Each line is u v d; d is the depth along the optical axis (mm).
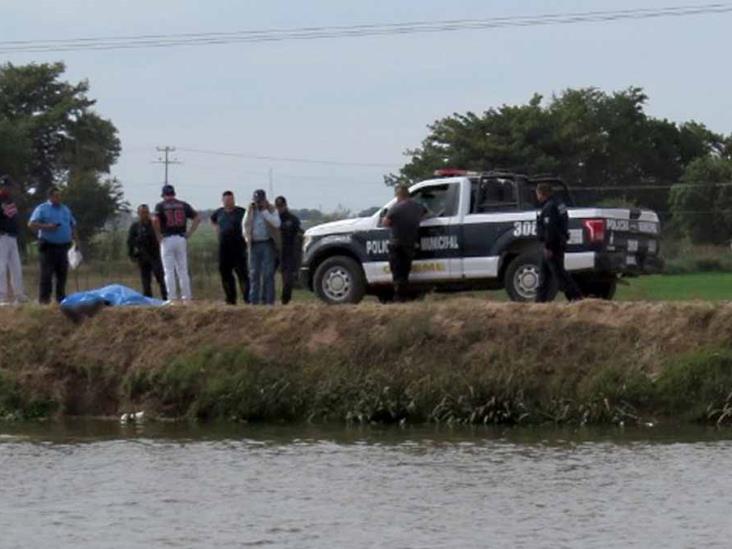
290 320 71312
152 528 44875
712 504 46656
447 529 44031
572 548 41375
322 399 67188
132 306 75625
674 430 62062
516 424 64375
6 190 78688
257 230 76375
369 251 77125
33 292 109938
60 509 47906
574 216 71500
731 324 65125
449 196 75000
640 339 65875
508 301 71938
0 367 73438
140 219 84188
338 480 52062
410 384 66312
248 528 44562
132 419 69812
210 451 59281
